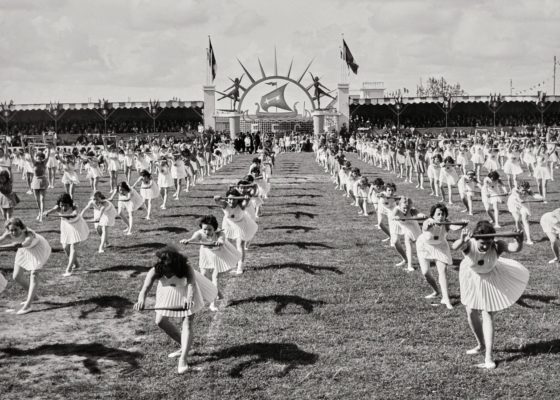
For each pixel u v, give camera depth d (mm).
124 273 12289
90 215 20250
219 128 78312
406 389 6910
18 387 7137
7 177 16609
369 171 37750
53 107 74375
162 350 8203
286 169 40469
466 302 7762
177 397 6816
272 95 76750
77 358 7996
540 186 23203
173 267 7539
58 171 39719
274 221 18781
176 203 23000
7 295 10828
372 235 16281
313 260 13312
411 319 9266
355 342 8352
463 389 6895
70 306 10188
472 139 51438
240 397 6785
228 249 10289
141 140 58562
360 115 78250
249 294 10648
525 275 7945
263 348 8164
